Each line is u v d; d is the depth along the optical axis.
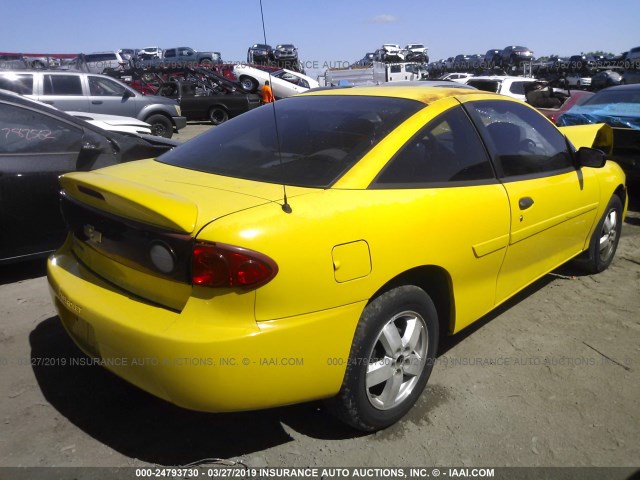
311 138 2.74
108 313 2.23
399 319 2.61
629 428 2.67
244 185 2.42
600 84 23.38
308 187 2.37
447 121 2.91
